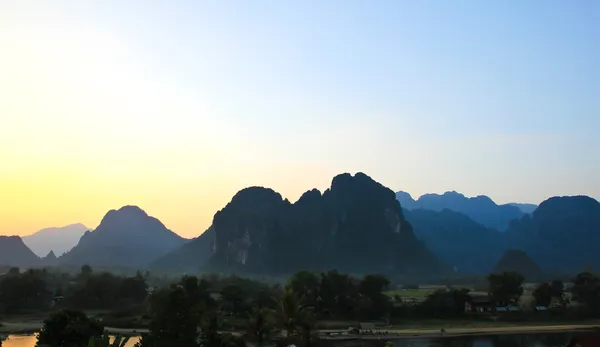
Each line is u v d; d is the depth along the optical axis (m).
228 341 50.91
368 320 116.31
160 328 46.91
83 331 52.56
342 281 121.38
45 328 53.41
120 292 131.62
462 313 123.50
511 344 88.69
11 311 120.94
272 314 57.22
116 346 34.66
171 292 47.66
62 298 133.88
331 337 92.38
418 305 124.12
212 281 154.50
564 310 125.25
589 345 39.00
